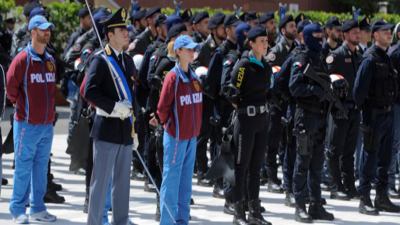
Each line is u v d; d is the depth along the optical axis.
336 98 14.88
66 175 19.56
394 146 17.72
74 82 15.02
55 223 14.16
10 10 31.83
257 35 13.72
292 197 16.52
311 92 14.24
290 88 14.43
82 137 14.00
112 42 12.05
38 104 13.65
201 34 19.67
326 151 17.61
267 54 18.33
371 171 15.94
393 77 15.80
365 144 15.88
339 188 17.64
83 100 13.98
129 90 12.15
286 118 16.42
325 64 15.87
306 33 14.51
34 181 14.12
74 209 15.52
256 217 14.18
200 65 17.69
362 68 15.55
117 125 11.88
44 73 13.73
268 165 18.27
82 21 18.78
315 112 14.54
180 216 13.30
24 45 16.09
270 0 46.50
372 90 15.66
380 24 15.68
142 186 18.38
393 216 15.85
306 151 14.59
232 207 15.47
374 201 16.45
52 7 34.06
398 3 54.56
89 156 14.30
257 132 13.88
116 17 12.01
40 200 14.24
